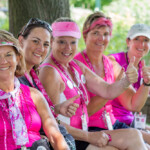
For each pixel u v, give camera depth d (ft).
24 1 21.03
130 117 20.66
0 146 12.06
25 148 12.27
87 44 19.13
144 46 21.27
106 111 18.47
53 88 15.52
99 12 19.35
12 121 12.30
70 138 14.07
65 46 16.39
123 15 54.65
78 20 47.24
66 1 22.65
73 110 14.58
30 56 15.12
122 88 16.90
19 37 15.60
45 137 13.60
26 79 14.51
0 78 12.43
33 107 13.16
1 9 80.02
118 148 16.11
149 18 52.95
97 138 15.80
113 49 42.42
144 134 18.94
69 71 17.13
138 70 21.70
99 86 17.69
